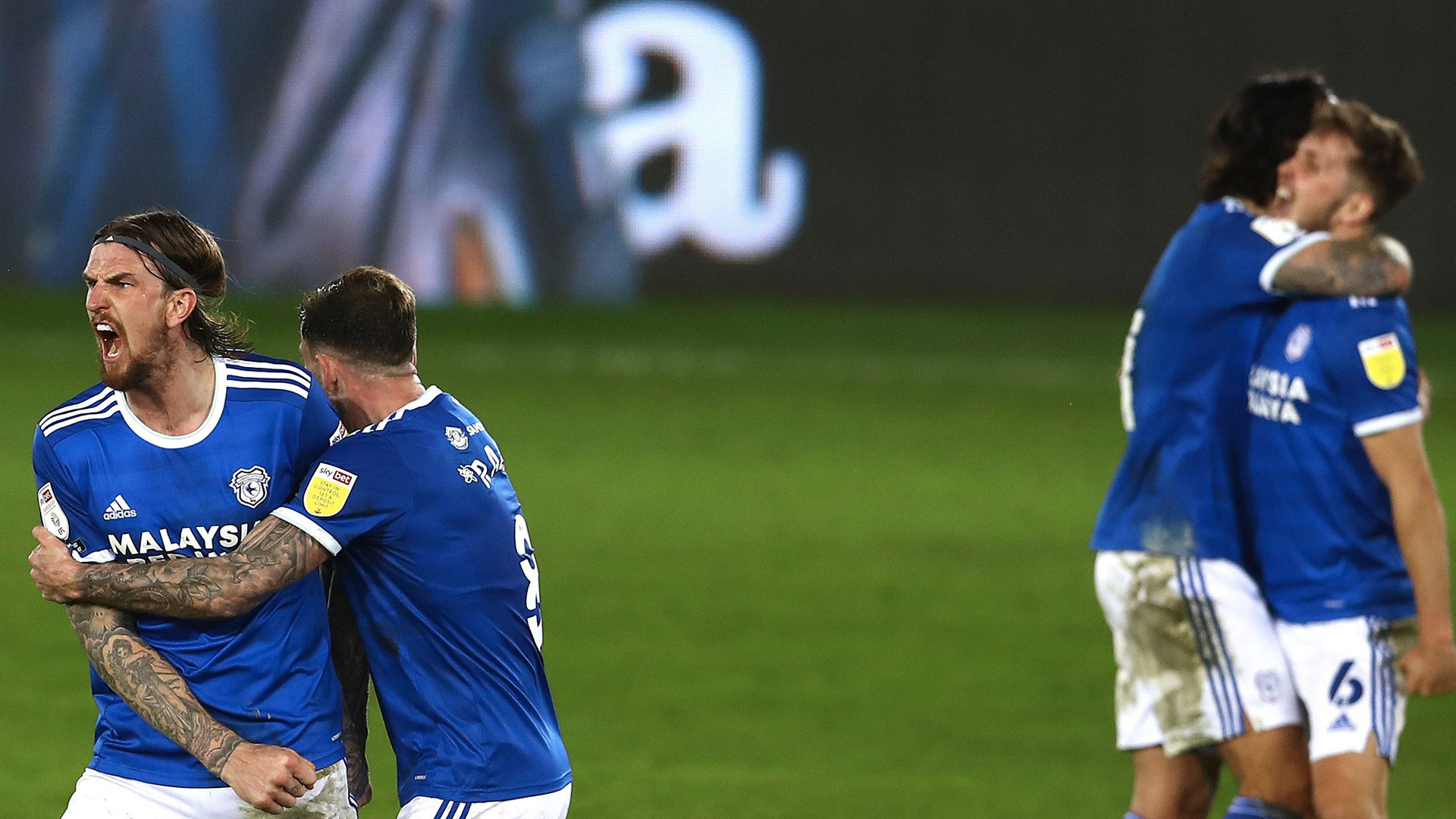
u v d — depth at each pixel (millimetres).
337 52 68188
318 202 68625
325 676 11070
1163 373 12844
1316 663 12484
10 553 29172
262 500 10766
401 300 11320
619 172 70500
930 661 23875
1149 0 71438
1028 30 71938
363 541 10875
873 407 49719
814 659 23797
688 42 70438
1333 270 12164
